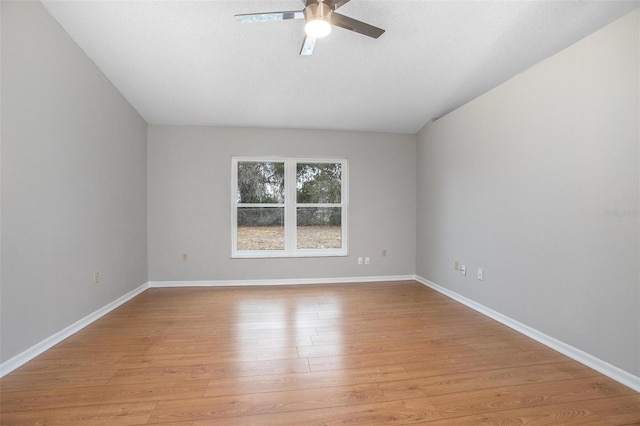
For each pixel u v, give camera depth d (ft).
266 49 8.77
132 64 9.34
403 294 12.30
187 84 10.45
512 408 5.15
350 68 9.67
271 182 14.38
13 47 6.33
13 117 6.35
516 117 8.55
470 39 8.29
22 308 6.59
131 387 5.73
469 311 10.21
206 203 13.60
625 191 5.87
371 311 10.18
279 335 8.18
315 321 9.24
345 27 6.47
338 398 5.41
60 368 6.41
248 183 14.24
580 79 6.71
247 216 14.25
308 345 7.58
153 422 4.77
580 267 6.76
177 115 12.58
